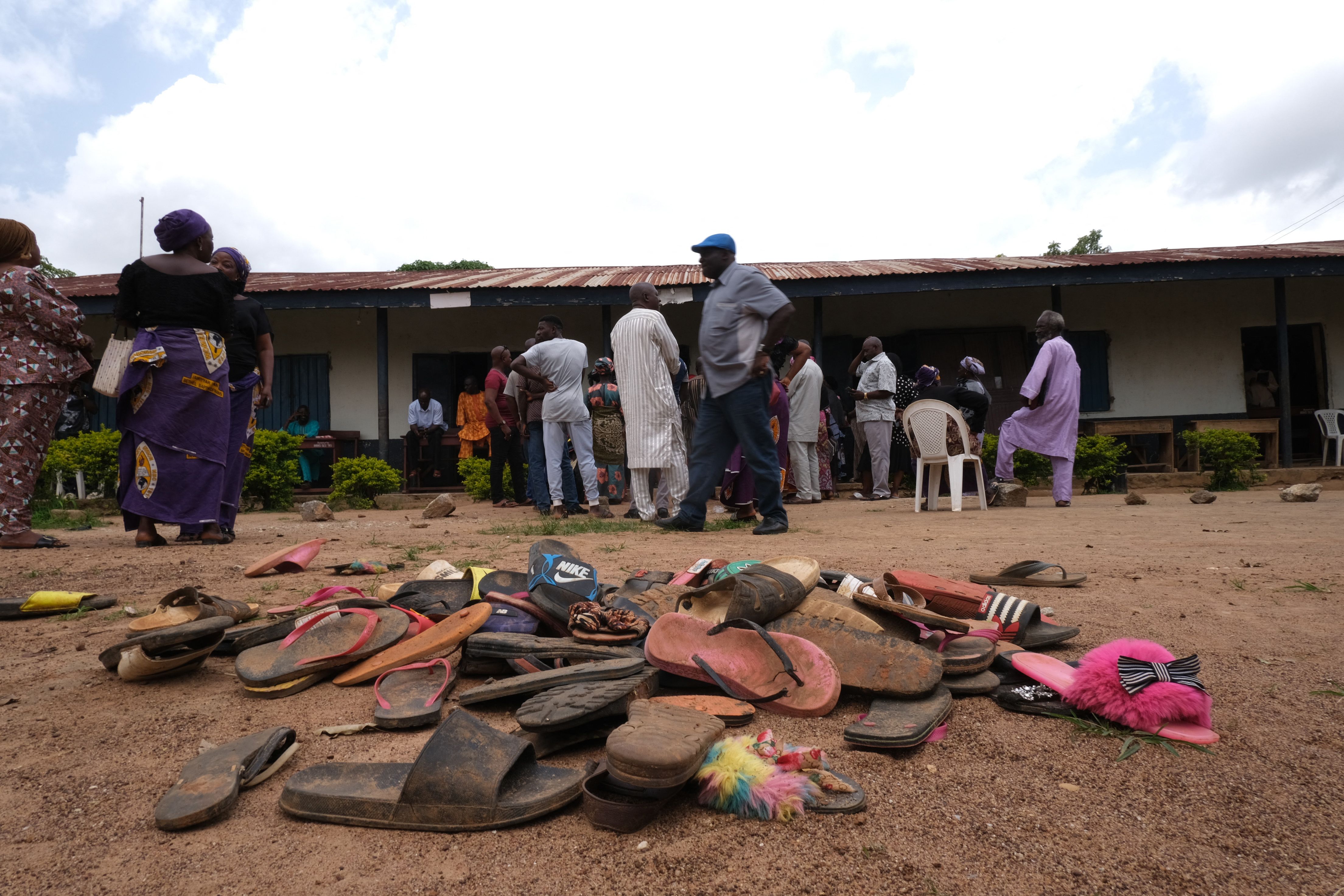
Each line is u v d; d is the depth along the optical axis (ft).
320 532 19.16
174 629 6.51
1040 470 36.09
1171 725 5.33
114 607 9.57
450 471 44.29
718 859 3.97
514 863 3.97
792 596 6.64
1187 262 37.86
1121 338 44.45
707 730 4.66
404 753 5.26
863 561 12.23
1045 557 12.66
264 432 33.27
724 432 16.89
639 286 20.42
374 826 4.35
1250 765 4.91
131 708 6.09
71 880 3.88
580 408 23.32
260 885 3.83
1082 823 4.29
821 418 32.48
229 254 16.83
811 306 46.21
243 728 5.69
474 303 38.19
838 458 36.29
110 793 4.75
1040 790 4.64
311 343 44.60
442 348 45.21
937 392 29.94
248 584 10.73
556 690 5.39
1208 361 44.16
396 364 44.86
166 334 14.87
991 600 7.26
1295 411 44.14
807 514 23.44
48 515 23.98
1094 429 42.52
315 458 42.27
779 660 6.07
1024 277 38.24
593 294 38.34
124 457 15.11
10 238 14.75
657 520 19.27
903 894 3.67
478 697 5.77
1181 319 44.24
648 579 8.64
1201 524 18.04
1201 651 7.23
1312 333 44.34
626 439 22.52
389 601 7.99
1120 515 20.90
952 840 4.12
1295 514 20.22
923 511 23.93
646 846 4.08
